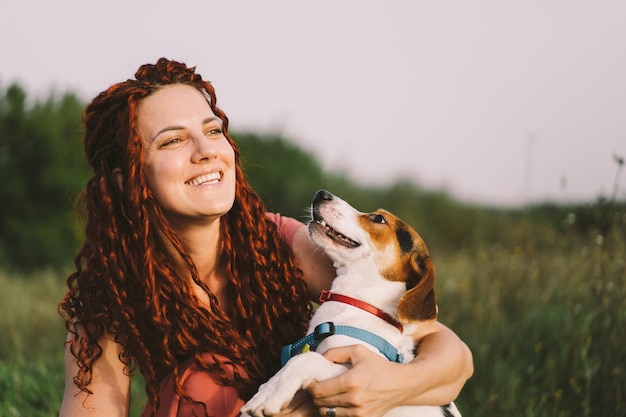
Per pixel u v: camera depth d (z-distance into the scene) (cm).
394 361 327
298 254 368
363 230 368
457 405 483
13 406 474
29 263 1512
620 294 496
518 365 515
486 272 695
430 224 1448
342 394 275
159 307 312
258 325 332
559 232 956
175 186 306
